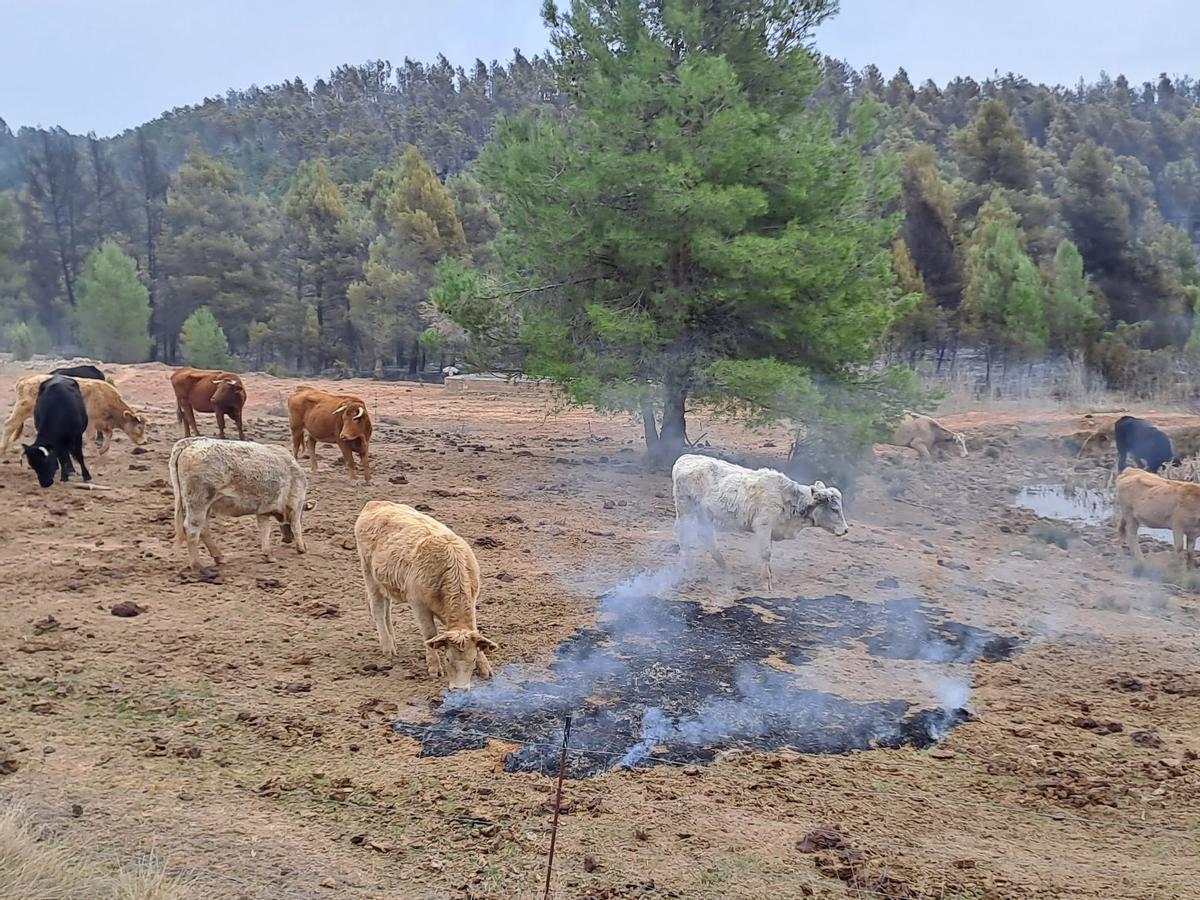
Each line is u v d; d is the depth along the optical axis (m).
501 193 19.95
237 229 64.81
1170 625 12.52
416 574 8.76
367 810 6.77
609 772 7.62
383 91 169.88
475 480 17.66
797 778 7.77
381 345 59.16
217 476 11.17
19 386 16.30
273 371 55.78
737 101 18.47
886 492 20.83
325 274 62.97
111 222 70.88
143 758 7.25
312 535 13.02
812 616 11.55
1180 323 50.66
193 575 11.10
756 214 18.36
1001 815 7.44
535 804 6.98
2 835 5.69
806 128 19.36
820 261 18.12
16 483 14.55
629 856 6.41
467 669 8.38
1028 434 28.98
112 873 5.75
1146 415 31.84
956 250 48.47
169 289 63.28
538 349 19.28
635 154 18.33
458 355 21.41
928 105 110.69
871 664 10.29
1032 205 54.47
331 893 5.79
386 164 108.19
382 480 16.84
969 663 10.60
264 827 6.45
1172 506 15.78
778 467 20.41
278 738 7.68
